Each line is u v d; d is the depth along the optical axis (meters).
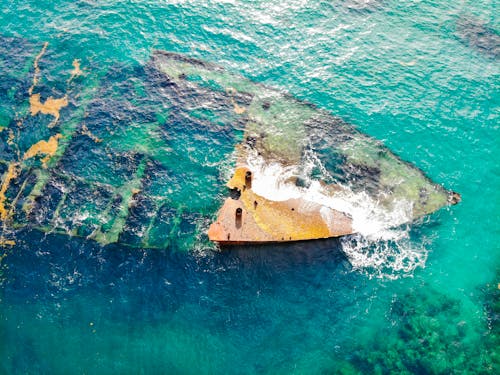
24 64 28.92
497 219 24.97
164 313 21.69
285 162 25.89
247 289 22.36
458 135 27.70
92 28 30.53
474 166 26.69
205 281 22.42
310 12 32.62
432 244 23.94
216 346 21.14
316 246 23.38
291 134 27.03
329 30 31.88
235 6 32.50
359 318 22.03
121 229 23.53
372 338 21.53
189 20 31.44
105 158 25.73
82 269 22.47
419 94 29.17
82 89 28.14
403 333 21.64
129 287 22.14
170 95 28.17
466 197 25.55
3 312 21.41
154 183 25.03
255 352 21.11
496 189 25.95
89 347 20.88
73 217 23.78
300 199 24.25
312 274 22.84
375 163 26.31
